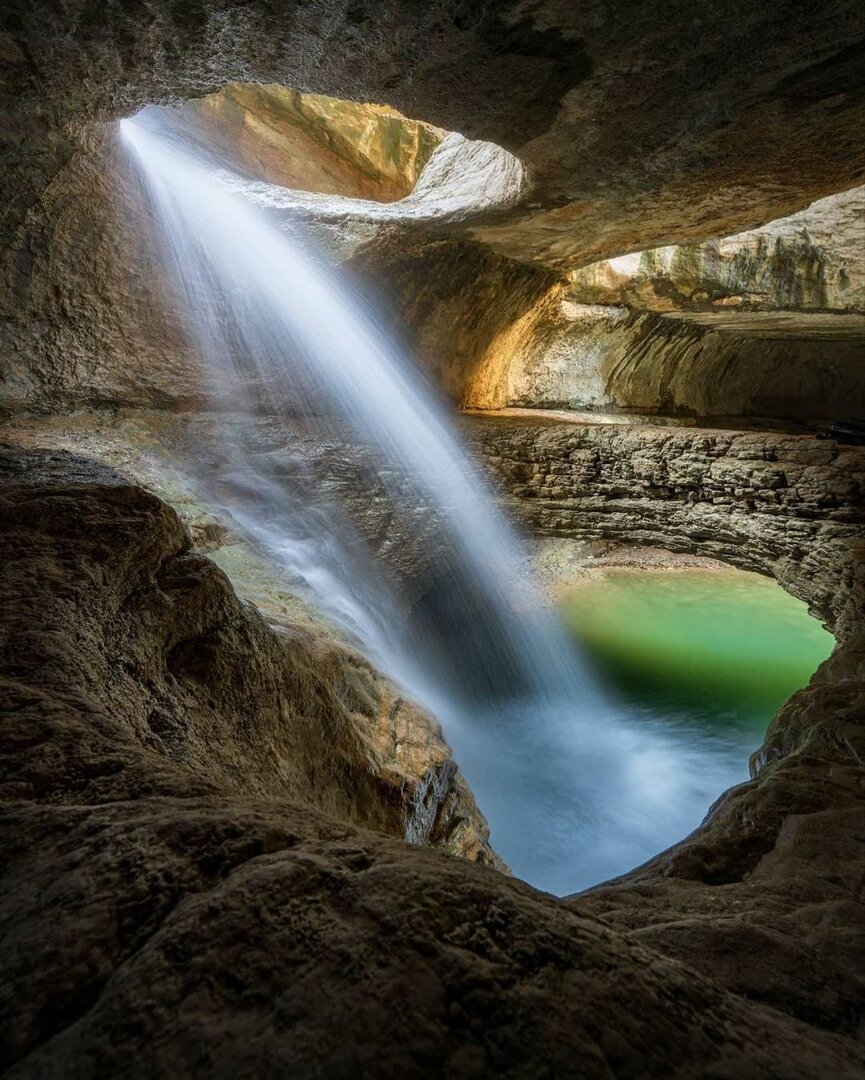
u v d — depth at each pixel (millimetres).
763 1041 890
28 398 7246
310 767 3145
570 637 11641
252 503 8305
